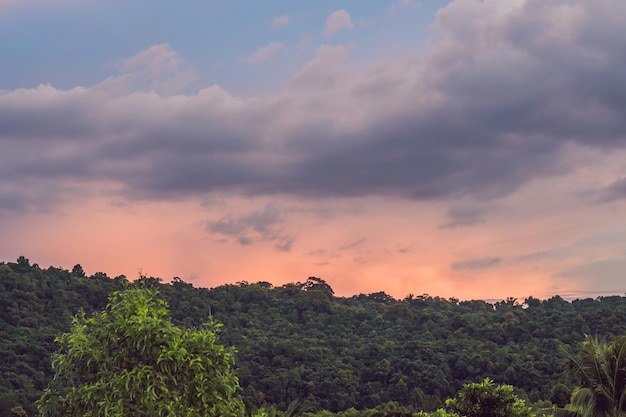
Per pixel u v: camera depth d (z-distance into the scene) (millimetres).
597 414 36250
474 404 34406
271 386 128875
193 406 15727
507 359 129125
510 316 166250
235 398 16750
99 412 15148
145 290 16688
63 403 15750
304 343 160750
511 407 34219
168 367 15289
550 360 123562
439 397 122875
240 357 147500
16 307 157250
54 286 176625
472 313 197125
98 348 15797
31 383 116688
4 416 100375
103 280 194250
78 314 16500
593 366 36688
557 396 79438
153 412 15156
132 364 15641
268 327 186750
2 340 134375
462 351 139125
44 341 139375
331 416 110875
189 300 192500
